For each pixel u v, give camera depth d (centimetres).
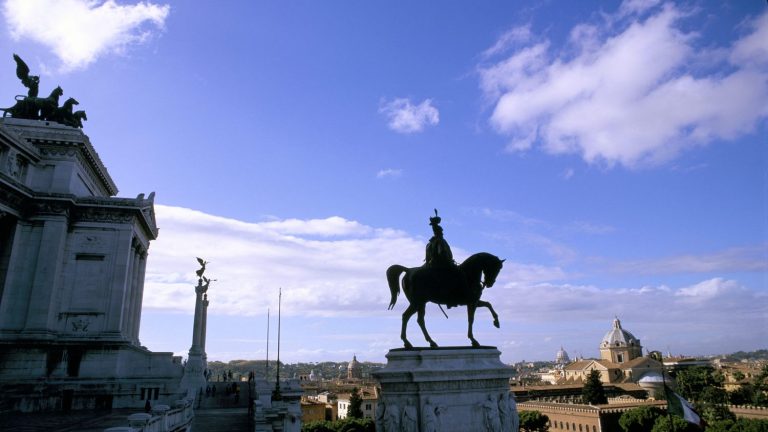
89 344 5938
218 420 4300
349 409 14400
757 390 14625
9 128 6369
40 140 6488
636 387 18688
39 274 6012
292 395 6034
